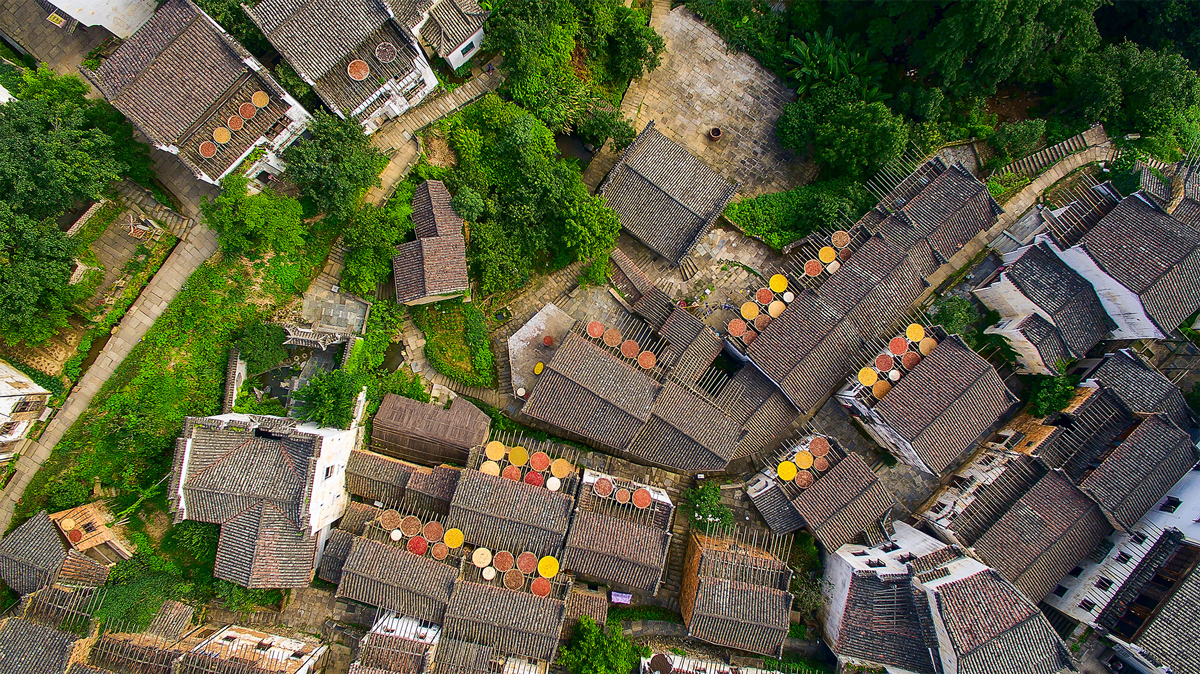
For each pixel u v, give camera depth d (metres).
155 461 27.25
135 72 23.34
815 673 26.98
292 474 24.78
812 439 28.38
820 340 28.27
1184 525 24.88
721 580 26.05
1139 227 27.19
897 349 28.52
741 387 29.73
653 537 26.73
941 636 23.89
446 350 30.31
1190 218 27.25
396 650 24.41
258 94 24.44
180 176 27.48
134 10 26.81
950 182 29.34
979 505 27.61
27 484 26.08
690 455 28.31
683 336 29.62
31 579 25.08
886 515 28.94
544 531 26.38
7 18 27.61
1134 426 27.47
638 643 28.00
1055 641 23.16
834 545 27.78
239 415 27.03
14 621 23.77
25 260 23.45
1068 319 27.98
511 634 25.36
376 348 29.64
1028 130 30.73
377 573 25.45
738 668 27.12
